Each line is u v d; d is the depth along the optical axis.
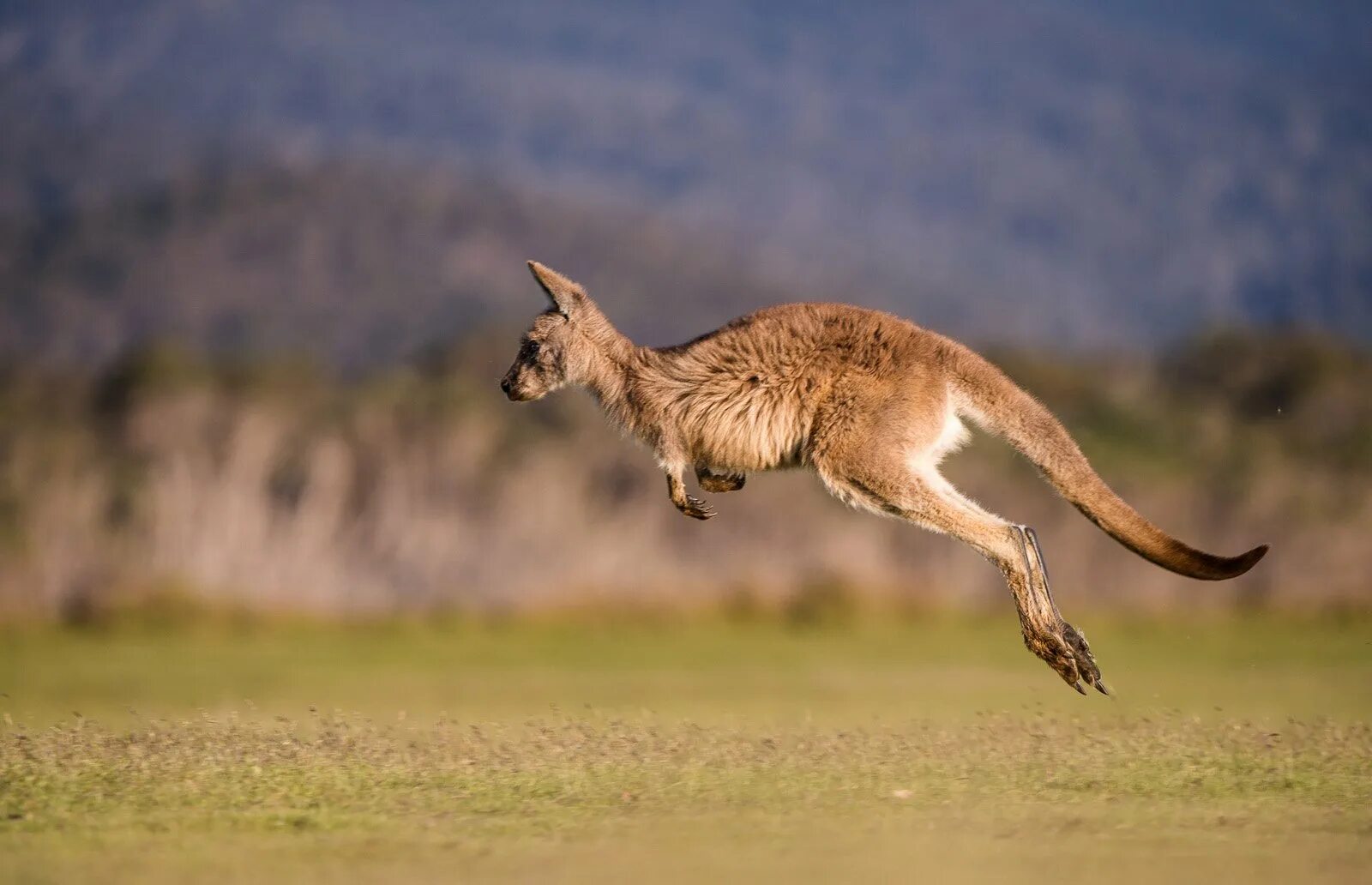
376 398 179.00
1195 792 42.59
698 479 51.44
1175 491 140.50
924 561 128.50
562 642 109.12
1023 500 134.50
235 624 116.50
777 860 35.19
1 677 88.69
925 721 59.41
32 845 36.84
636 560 127.88
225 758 46.75
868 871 34.06
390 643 107.50
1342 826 38.53
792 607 121.19
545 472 137.38
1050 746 49.66
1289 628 115.06
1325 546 129.38
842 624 118.50
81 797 41.59
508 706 74.31
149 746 48.44
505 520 131.75
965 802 41.41
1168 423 181.00
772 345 49.12
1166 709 68.94
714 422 49.59
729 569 126.94
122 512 134.00
